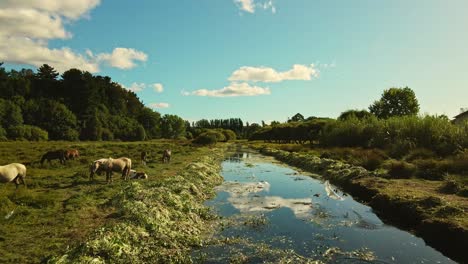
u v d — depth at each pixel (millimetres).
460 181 16625
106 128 98438
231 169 31875
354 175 21578
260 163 37969
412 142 29266
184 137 127312
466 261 9539
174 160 32406
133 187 15852
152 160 31312
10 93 100562
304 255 10258
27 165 25000
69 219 11625
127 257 8969
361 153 30672
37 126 85125
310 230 12664
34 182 17719
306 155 36812
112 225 10672
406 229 12695
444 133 28406
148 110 133625
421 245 11039
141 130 104000
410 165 20906
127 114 127938
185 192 16297
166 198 14125
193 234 11820
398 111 67875
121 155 34344
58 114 87688
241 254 10172
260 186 21984
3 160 26969
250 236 11969
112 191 16312
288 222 13719
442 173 19516
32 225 11055
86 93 106750
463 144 25219
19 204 13172
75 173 21719
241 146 81562
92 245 8781
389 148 31625
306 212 15281
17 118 79562
